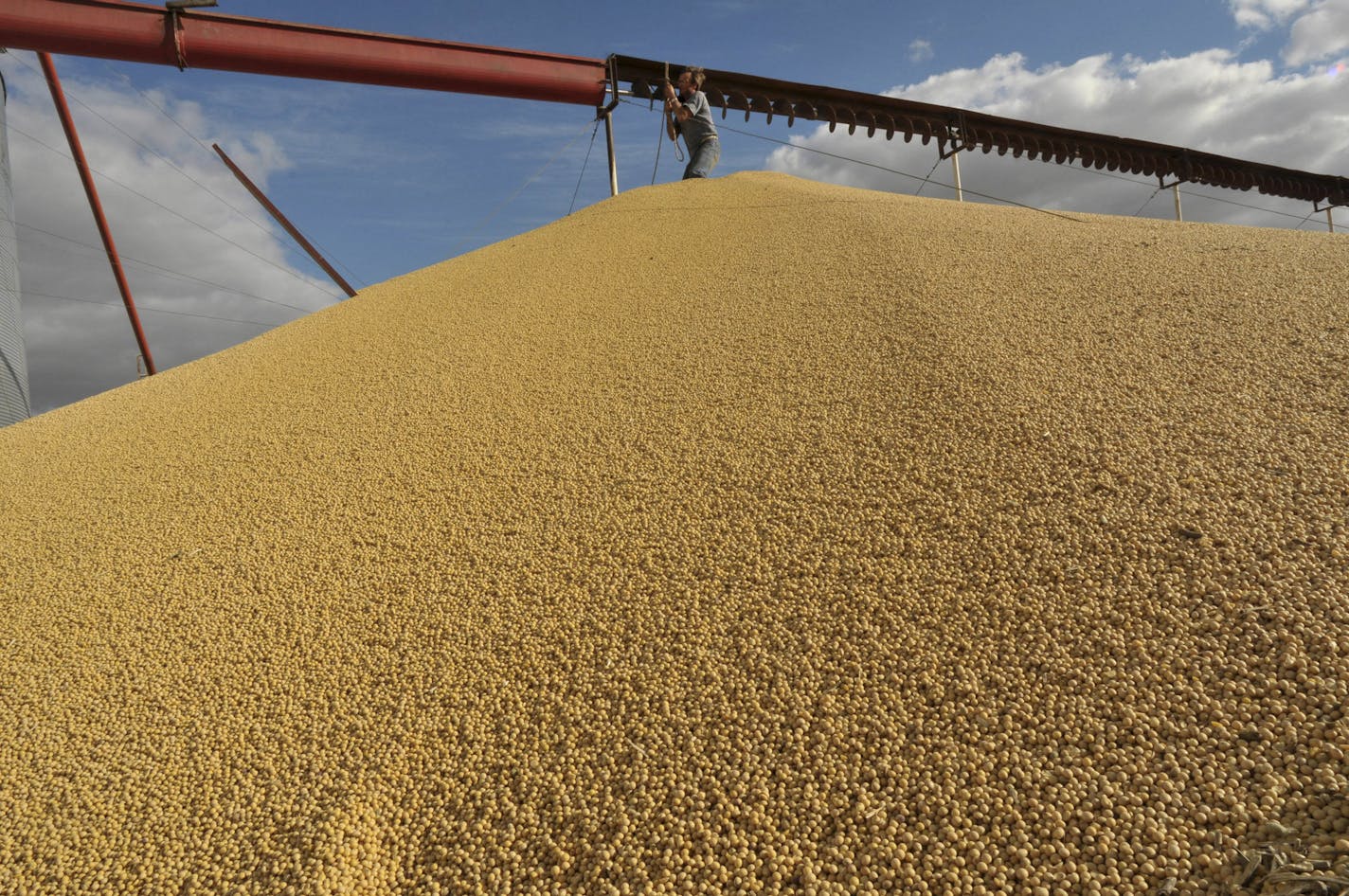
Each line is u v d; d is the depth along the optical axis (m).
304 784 3.79
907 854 3.00
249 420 8.23
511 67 12.05
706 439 6.13
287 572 5.50
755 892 2.99
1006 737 3.35
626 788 3.51
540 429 6.86
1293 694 3.19
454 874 3.29
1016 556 4.29
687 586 4.66
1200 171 15.29
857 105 13.41
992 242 8.90
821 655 3.99
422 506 6.06
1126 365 5.89
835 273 8.61
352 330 10.35
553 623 4.57
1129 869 2.76
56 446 8.64
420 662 4.47
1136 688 3.42
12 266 18.95
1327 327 5.88
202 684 4.56
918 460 5.29
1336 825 2.69
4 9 9.70
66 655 4.98
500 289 10.57
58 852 3.61
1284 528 4.06
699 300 8.76
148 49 10.23
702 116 14.09
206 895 3.30
